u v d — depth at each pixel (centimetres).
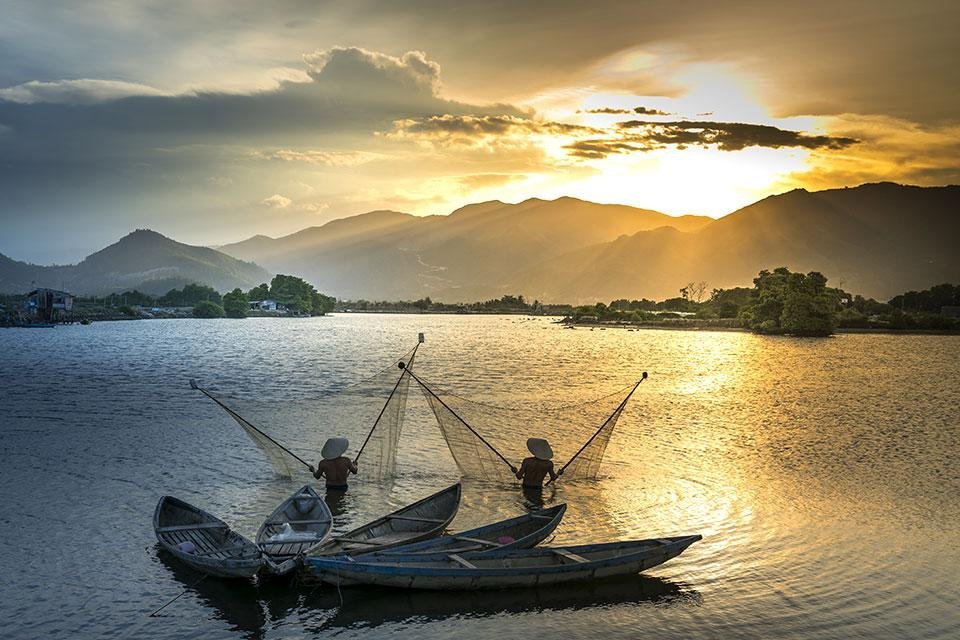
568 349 11594
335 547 2036
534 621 1755
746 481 2964
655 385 6475
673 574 2019
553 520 2241
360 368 7838
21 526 2345
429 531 2231
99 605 1812
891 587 1939
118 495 2686
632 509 2583
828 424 4375
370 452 3266
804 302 17575
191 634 1683
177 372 7244
